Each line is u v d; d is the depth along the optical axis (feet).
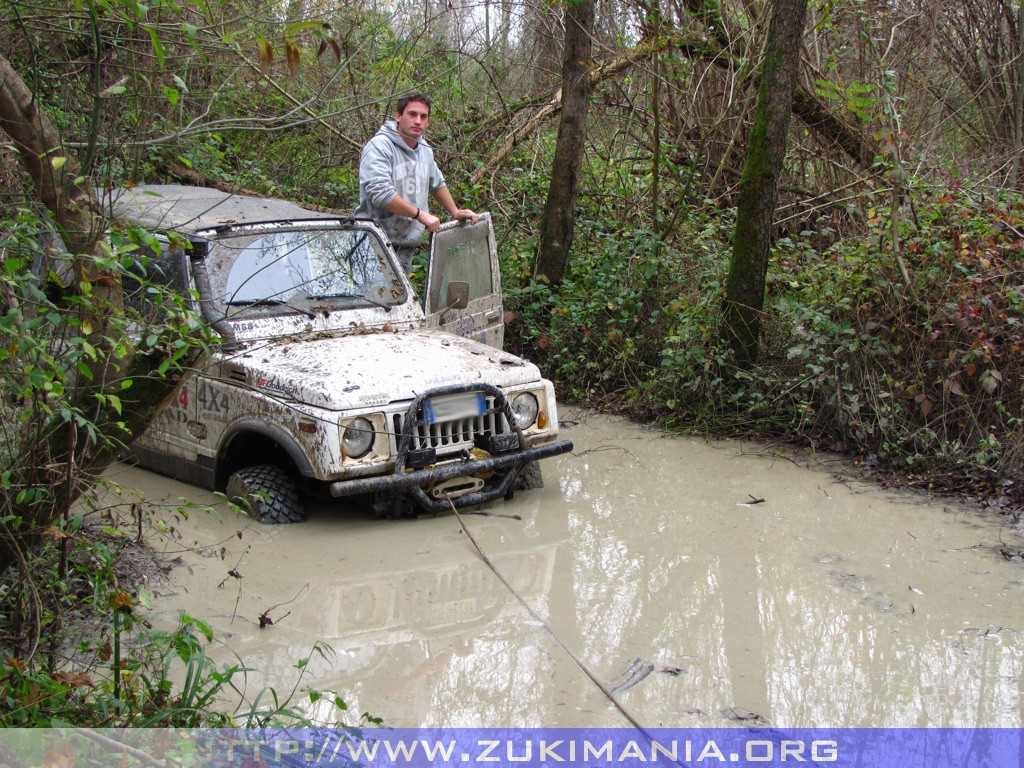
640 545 18.21
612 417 27.30
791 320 25.43
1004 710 12.73
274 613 15.20
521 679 13.35
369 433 18.01
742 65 32.94
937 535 18.71
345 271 21.74
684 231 32.73
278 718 12.03
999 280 23.22
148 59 15.55
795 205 34.09
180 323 12.23
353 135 35.42
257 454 20.15
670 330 27.43
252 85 32.35
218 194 23.48
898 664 13.84
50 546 12.87
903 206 26.40
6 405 11.65
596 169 36.96
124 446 11.76
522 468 20.03
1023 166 36.78
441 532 18.70
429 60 38.32
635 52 33.91
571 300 29.89
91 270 11.25
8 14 12.43
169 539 17.63
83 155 12.85
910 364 23.26
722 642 14.48
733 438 25.13
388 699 12.82
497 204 33.76
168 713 10.48
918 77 37.70
